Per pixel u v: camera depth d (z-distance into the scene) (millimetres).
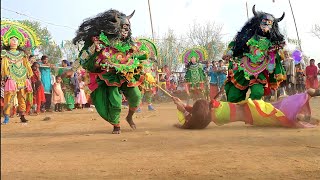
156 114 12594
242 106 7840
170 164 4402
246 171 3988
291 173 3873
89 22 7750
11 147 6105
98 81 7652
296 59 20062
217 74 17766
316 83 20609
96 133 7727
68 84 16734
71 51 24422
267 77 8742
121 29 7695
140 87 8258
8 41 10672
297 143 5586
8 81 10539
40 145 6277
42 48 27891
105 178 3895
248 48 8727
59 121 10938
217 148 5305
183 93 25266
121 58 7688
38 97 14289
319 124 7793
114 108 7516
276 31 8602
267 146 5383
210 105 7660
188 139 6234
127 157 4918
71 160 4875
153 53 10320
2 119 11844
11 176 4090
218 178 3752
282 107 7660
